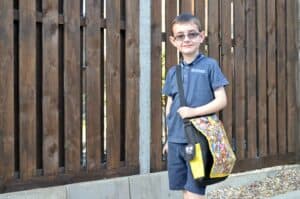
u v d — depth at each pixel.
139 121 6.27
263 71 7.76
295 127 8.29
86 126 5.79
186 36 4.06
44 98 5.41
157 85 6.45
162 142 6.55
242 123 7.44
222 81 4.04
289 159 8.21
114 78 6.04
